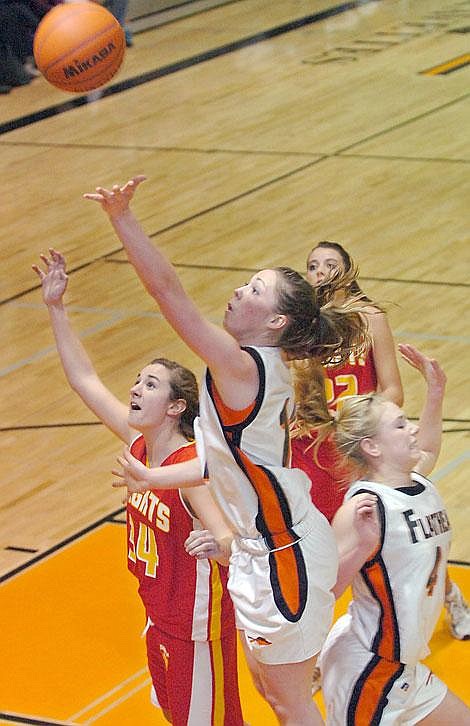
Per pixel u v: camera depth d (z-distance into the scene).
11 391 13.72
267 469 5.94
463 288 15.36
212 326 5.78
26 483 11.62
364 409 6.59
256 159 21.41
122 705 8.09
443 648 8.45
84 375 7.40
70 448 12.30
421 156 20.88
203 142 22.72
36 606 9.42
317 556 6.05
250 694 8.12
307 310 6.05
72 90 8.44
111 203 5.64
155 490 6.65
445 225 17.62
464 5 33.81
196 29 33.31
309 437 7.84
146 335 14.80
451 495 10.60
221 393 5.86
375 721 6.24
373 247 16.91
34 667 8.61
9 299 16.36
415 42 29.62
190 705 6.74
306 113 24.11
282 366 6.02
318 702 7.77
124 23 31.36
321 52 29.36
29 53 28.77
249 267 16.48
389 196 19.00
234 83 27.03
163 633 6.75
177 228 18.25
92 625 9.13
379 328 8.77
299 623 5.97
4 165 22.30
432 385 7.21
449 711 6.39
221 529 6.38
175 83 27.53
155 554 6.68
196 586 6.57
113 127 24.28
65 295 16.31
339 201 18.94
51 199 20.19
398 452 6.50
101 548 10.29
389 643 6.27
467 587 9.11
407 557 6.29
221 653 6.70
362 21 32.72
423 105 24.05
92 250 17.88
